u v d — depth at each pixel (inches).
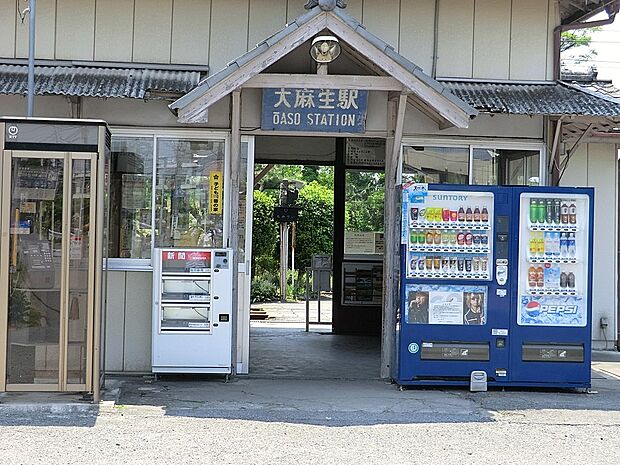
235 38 377.1
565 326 344.2
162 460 231.9
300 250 935.0
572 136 424.8
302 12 378.0
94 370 295.4
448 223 340.5
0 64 366.6
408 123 376.8
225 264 352.8
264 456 238.5
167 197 370.6
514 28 388.2
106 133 300.5
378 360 433.1
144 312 367.2
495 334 342.6
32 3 326.0
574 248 343.9
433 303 342.3
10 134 291.3
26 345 294.5
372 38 319.3
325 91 347.6
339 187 547.5
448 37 385.4
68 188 293.9
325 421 283.9
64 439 251.6
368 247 550.9
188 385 345.1
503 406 315.6
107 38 374.3
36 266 295.3
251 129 364.2
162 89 343.9
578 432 277.1
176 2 375.6
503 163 382.3
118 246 369.4
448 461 238.4
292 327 603.2
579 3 389.7
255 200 901.8
